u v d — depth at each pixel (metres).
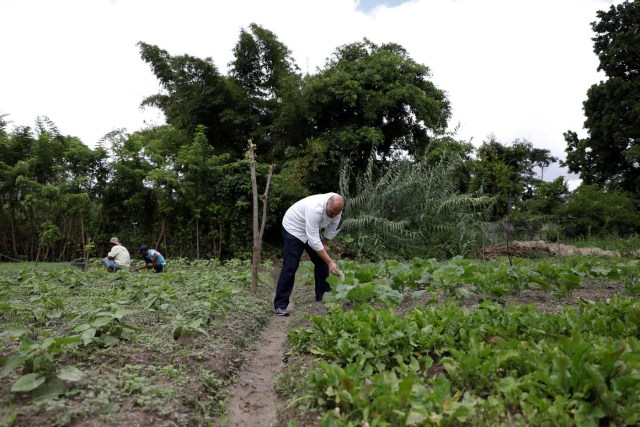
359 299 4.87
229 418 3.01
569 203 19.97
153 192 13.55
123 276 7.80
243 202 13.74
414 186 14.35
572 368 2.43
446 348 3.35
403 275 5.93
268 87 17.62
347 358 3.28
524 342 3.01
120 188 13.27
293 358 3.96
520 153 25.53
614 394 2.25
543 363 2.61
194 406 2.94
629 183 25.06
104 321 3.45
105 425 2.41
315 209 5.82
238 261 11.36
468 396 2.50
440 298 5.89
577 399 2.32
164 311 5.11
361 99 16.47
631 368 2.36
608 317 3.66
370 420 2.32
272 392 3.48
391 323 3.67
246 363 4.14
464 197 14.12
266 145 17.61
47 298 5.11
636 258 11.20
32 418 2.33
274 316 6.31
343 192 14.34
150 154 13.77
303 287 8.52
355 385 2.58
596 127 25.08
